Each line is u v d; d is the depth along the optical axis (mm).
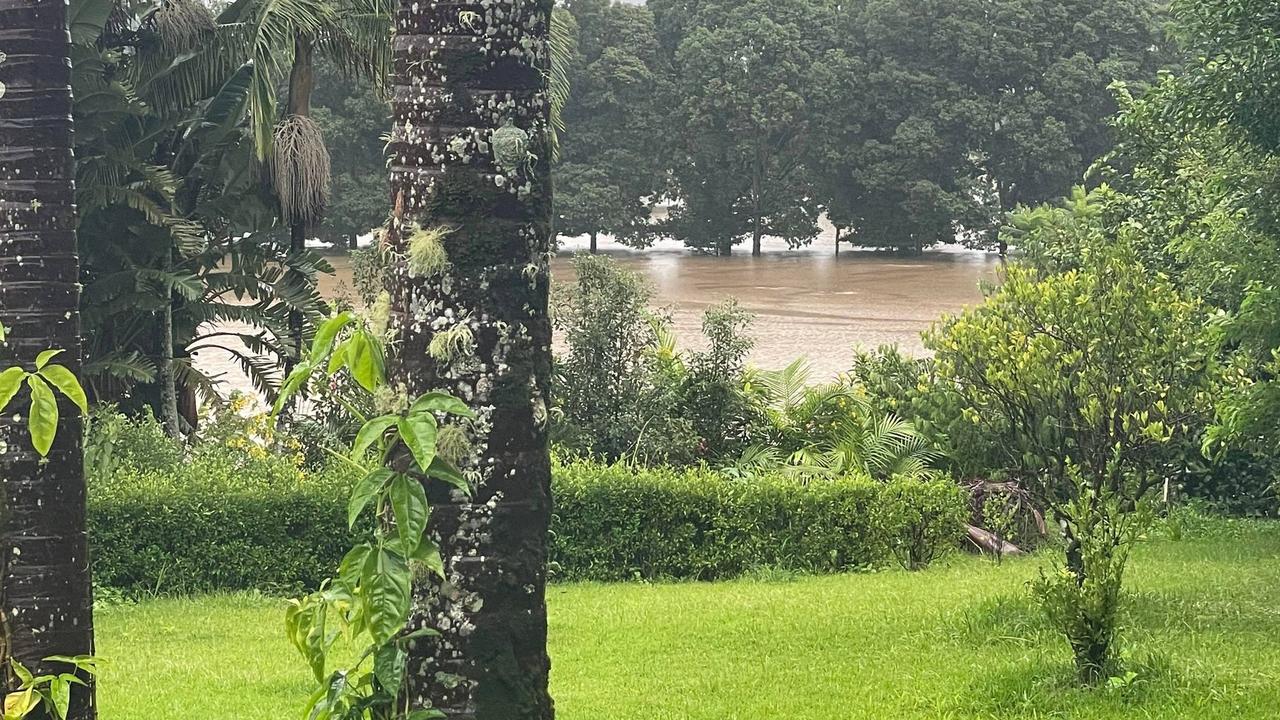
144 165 15891
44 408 3223
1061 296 9188
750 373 16984
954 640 9180
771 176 60406
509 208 4211
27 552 4859
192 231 15875
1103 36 59156
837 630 9641
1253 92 9859
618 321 16156
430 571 4164
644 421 15859
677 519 13172
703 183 60594
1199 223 13281
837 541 13484
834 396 16266
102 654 9336
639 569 13102
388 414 3799
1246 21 9828
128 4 16656
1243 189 10430
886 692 7723
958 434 11156
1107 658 7805
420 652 4180
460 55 4172
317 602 3775
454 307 4164
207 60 16750
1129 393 8984
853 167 59125
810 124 59688
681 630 9781
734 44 59062
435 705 4164
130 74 16766
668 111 60094
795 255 64000
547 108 4332
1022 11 57719
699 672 8391
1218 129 11820
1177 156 15852
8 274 4914
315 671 3859
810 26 60094
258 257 17578
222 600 11633
